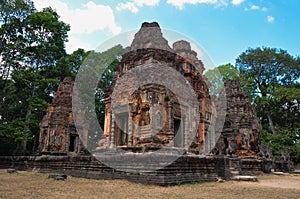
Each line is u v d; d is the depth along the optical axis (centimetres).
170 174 1323
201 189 1239
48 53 3922
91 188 1201
